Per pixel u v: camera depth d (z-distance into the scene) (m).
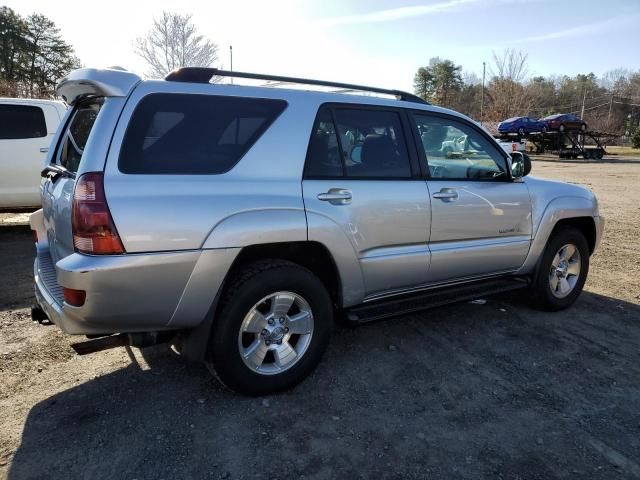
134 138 2.72
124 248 2.61
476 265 4.15
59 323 2.77
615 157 37.94
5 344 3.91
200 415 2.99
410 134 3.76
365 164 3.52
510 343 4.09
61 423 2.89
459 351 3.93
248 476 2.49
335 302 3.52
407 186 3.64
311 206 3.17
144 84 2.82
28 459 2.58
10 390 3.24
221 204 2.86
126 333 2.92
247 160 3.02
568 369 3.67
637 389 3.40
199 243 2.79
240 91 3.09
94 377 3.43
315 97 3.35
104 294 2.60
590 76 89.88
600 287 5.66
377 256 3.54
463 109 79.62
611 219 10.24
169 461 2.58
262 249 3.13
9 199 7.79
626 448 2.78
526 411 3.11
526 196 4.41
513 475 2.54
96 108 3.01
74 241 2.67
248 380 3.08
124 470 2.51
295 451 2.69
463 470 2.57
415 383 3.42
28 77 57.47
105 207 2.58
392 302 3.74
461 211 3.94
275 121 3.15
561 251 4.78
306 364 3.29
